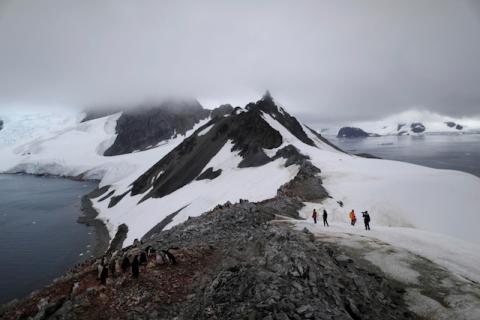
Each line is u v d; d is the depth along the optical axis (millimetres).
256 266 19672
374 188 50406
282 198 46125
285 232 24766
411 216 42844
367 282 19547
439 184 50531
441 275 20891
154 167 136375
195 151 125500
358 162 72125
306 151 87000
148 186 122750
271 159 89438
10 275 61438
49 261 68125
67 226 95812
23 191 170375
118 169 195875
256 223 33656
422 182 51344
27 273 62219
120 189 143000
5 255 71688
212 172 98875
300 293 16500
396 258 23359
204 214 42625
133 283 17750
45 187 186375
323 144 160750
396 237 29375
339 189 51781
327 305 15766
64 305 15836
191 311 15742
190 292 17438
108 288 17172
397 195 47688
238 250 23250
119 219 97562
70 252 73375
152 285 17719
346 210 43688
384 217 42469
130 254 22859
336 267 20516
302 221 36312
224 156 107125
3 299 52812
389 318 16391
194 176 105125
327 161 73312
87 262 33500
